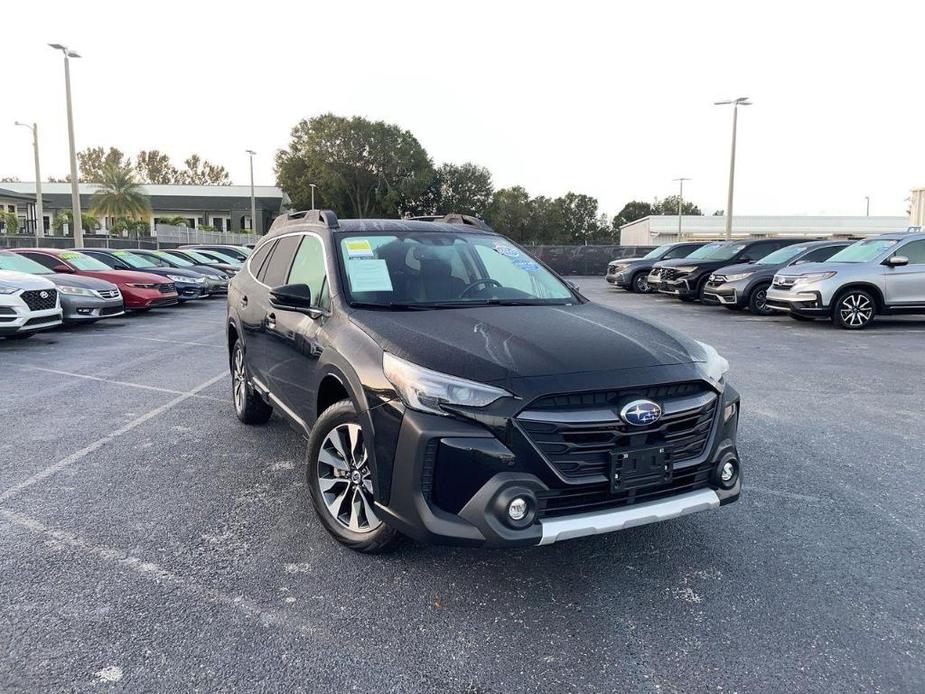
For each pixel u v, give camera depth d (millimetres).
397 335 3184
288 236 4957
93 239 41938
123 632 2738
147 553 3420
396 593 3057
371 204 76250
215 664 2547
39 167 39750
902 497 4203
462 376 2822
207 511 3938
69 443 5223
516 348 3037
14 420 5906
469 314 3572
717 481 3141
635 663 2580
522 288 4207
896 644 2693
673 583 3166
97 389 7195
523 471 2738
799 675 2510
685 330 12070
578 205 105375
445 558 3383
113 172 55344
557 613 2912
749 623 2842
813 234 63031
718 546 3541
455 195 77812
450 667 2549
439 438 2785
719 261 17656
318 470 3498
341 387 3480
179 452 5000
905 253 11984
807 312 12234
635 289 22531
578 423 2768
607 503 2891
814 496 4215
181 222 65688
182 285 17750
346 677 2488
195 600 2982
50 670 2492
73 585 3098
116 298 13008
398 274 3986
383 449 2965
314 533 3652
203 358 9266
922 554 3461
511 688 2438
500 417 2732
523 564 3334
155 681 2443
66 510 3943
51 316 10875
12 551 3428
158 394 6945
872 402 6605
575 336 3225
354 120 71188
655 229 63219
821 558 3414
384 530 3227
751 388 7230
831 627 2812
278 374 4426
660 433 2932
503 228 95750
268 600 2990
